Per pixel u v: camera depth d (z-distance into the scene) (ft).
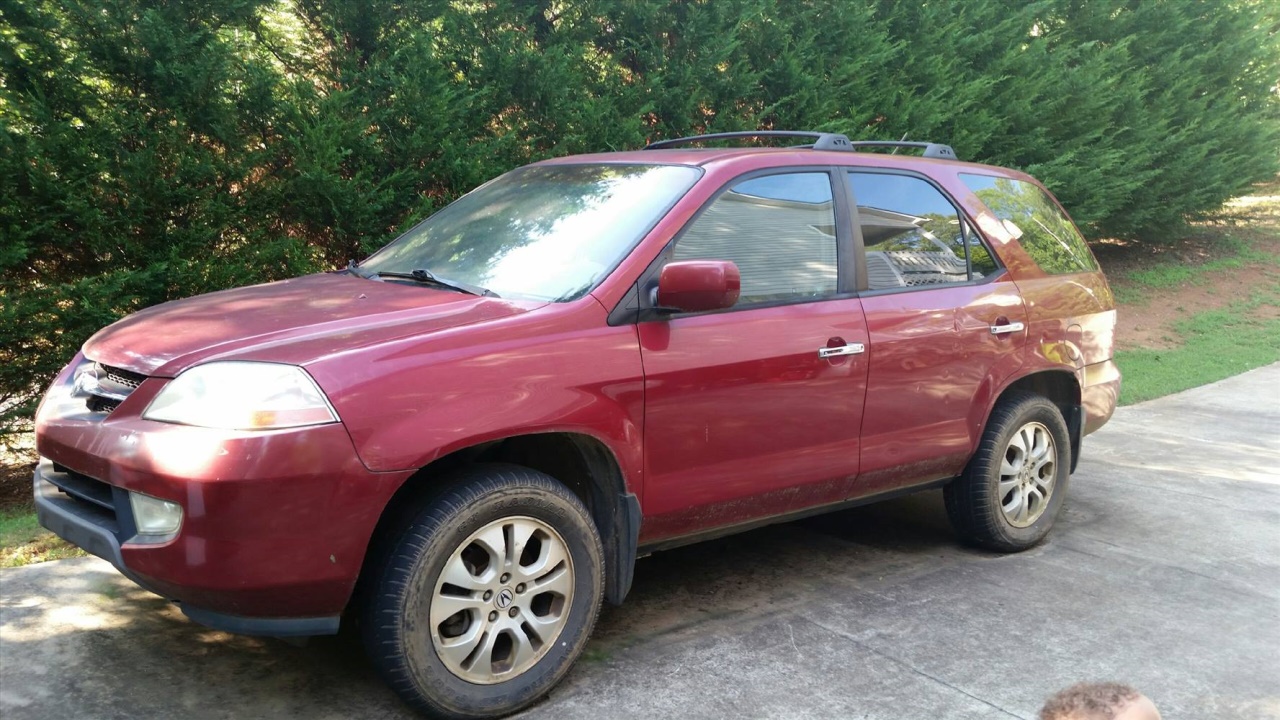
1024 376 15.74
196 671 11.23
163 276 20.03
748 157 13.34
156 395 9.66
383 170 23.97
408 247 14.28
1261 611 14.11
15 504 19.49
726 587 14.38
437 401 9.78
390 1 23.77
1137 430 26.53
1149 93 48.88
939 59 34.76
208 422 9.15
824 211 13.79
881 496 14.66
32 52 19.51
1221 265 53.16
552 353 10.64
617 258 11.71
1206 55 49.67
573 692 11.05
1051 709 5.74
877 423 13.80
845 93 32.27
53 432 10.34
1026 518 16.22
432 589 9.76
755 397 12.30
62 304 19.07
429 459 9.62
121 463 9.35
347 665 11.51
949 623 13.29
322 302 11.55
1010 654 12.39
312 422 9.15
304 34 24.20
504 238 13.15
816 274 13.37
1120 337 40.70
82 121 20.17
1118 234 50.16
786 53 30.60
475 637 10.12
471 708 10.13
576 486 11.63
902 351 13.93
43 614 12.51
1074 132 42.68
